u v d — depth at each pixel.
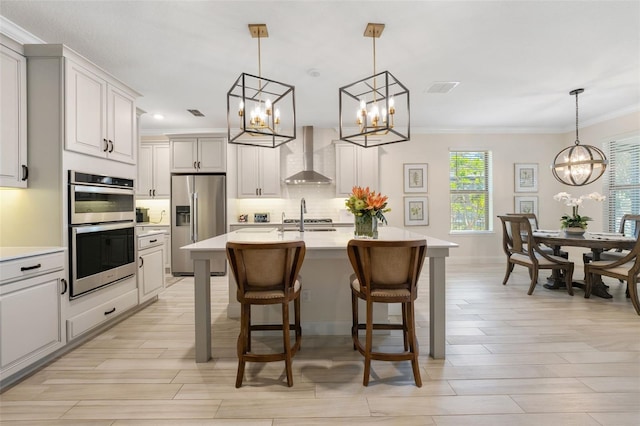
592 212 5.43
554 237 3.94
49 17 2.44
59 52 2.37
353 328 2.35
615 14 2.45
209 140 5.32
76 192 2.50
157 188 5.66
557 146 6.07
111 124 2.95
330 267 2.79
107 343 2.58
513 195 6.06
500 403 1.77
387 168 5.98
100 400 1.81
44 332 2.18
